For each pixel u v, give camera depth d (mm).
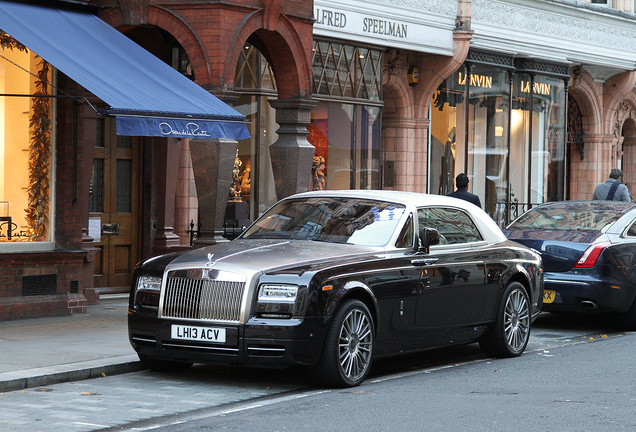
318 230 9664
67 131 12953
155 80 11844
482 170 22578
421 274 9453
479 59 21906
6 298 12305
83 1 12875
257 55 16500
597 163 28781
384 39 18641
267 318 8312
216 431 6922
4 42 12359
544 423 7145
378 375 9555
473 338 10320
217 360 8461
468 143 22109
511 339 10703
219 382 9016
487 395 8328
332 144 18391
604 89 28828
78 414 7520
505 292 10617
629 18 26703
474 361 10516
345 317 8570
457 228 10320
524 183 23953
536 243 13070
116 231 15516
